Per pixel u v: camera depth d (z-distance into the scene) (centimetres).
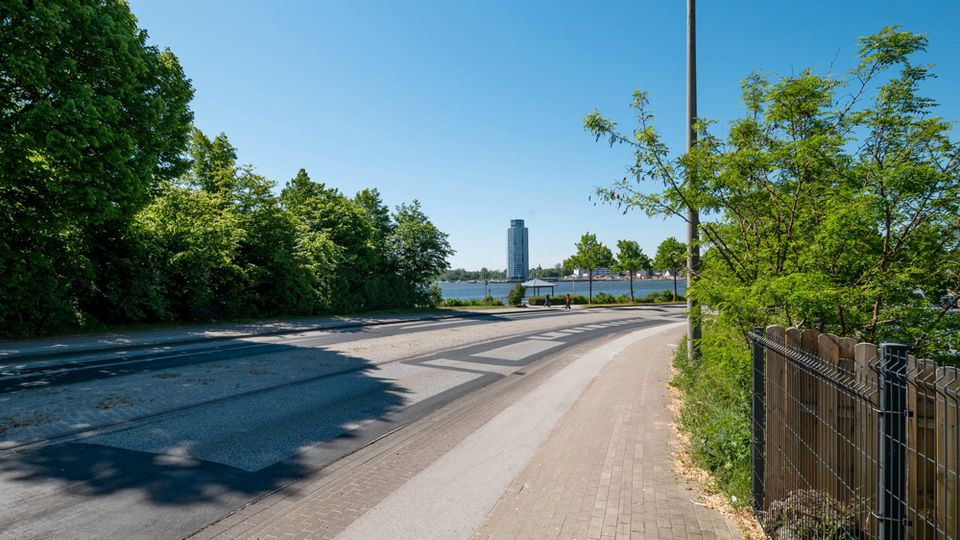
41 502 454
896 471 240
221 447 615
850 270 547
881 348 249
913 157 521
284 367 1168
